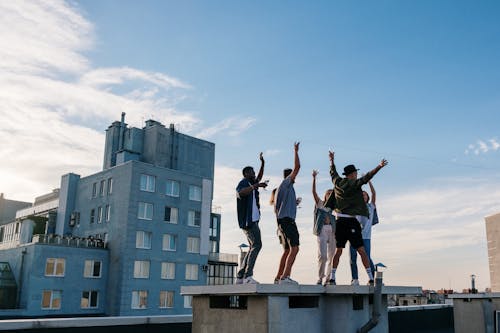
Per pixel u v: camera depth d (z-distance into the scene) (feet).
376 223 29.76
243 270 22.21
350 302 22.44
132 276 149.69
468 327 37.11
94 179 172.24
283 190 22.94
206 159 204.44
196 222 171.32
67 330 23.57
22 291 137.28
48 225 183.62
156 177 162.50
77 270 144.66
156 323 26.96
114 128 197.98
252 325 19.39
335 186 24.82
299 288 20.48
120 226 153.28
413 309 45.57
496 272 54.44
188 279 164.04
